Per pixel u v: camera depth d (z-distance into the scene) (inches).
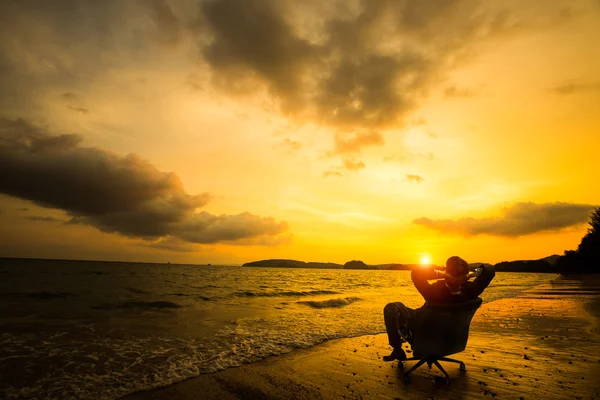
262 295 861.2
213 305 592.4
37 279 1154.0
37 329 332.5
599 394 150.5
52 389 173.2
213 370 204.4
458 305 161.5
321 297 817.5
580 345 252.8
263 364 218.5
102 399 159.8
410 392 159.3
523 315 423.8
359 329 353.4
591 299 644.1
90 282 1091.9
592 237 2672.2
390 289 1181.7
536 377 176.1
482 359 213.0
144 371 202.8
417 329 178.1
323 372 198.2
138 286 1018.1
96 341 282.8
